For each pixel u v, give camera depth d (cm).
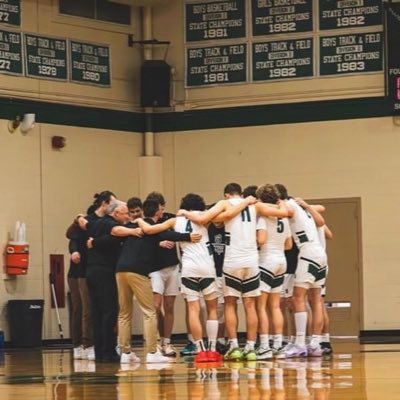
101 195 1666
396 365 1452
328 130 2427
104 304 1650
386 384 1175
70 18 2430
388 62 2384
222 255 1658
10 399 1109
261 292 1591
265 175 2469
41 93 2370
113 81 2494
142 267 1603
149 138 2527
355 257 2400
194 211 1600
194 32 2522
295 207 1628
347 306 2400
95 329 1672
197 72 2520
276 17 2466
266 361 1560
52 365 1641
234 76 2495
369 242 2392
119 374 1406
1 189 2286
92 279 1647
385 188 2386
